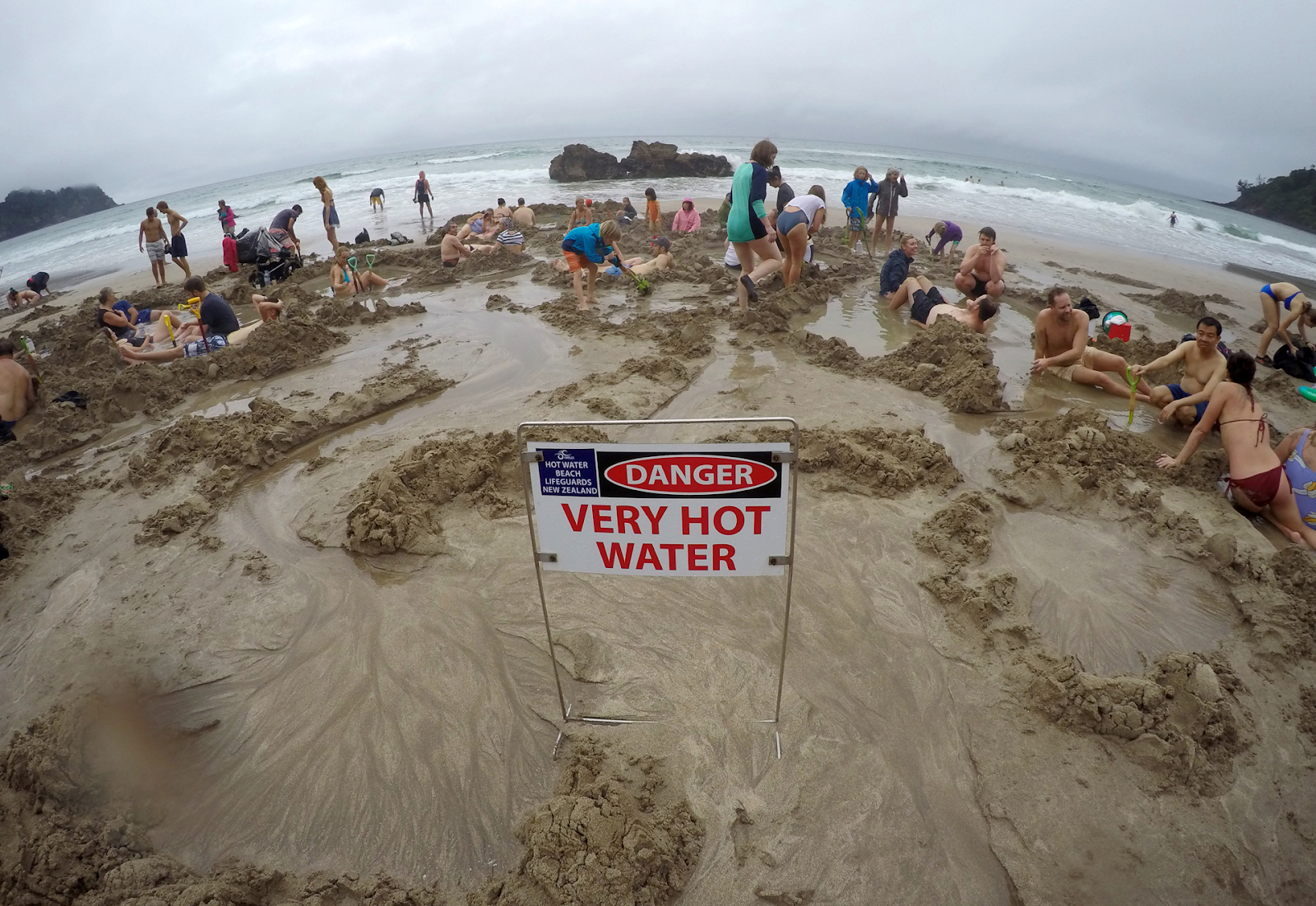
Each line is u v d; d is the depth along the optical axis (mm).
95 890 2791
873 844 2791
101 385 7926
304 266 14352
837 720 3344
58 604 4500
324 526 5059
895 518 4918
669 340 8500
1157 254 15930
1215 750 3145
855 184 14227
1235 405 5082
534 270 13484
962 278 10625
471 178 40656
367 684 3701
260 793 3162
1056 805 2918
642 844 2680
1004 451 5781
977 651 3742
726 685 3564
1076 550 4613
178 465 6152
